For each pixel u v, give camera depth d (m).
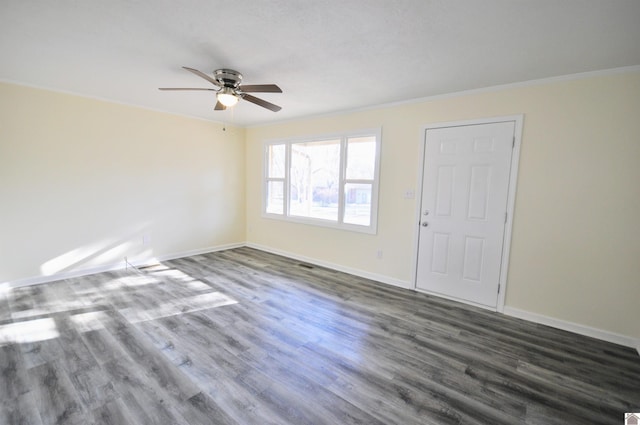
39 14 1.85
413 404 1.82
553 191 2.80
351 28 1.97
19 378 1.92
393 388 1.95
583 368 2.22
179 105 4.17
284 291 3.58
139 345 2.34
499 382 2.04
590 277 2.68
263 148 5.40
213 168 5.21
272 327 2.70
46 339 2.38
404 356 2.31
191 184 4.93
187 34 2.08
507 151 3.01
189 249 5.02
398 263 3.85
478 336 2.65
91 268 3.96
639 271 2.49
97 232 3.96
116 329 2.57
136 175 4.27
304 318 2.90
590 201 2.65
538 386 2.02
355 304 3.27
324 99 3.60
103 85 3.28
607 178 2.57
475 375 2.11
